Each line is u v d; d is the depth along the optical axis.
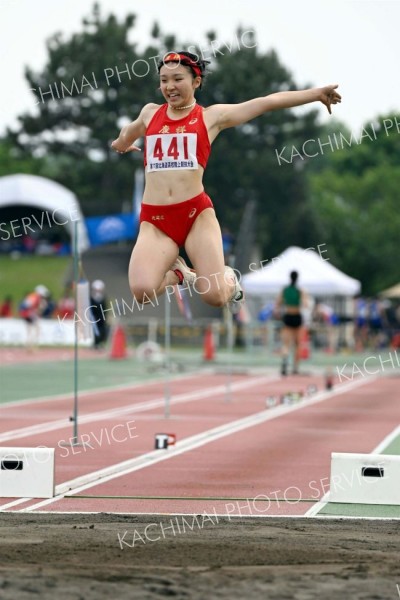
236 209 136.12
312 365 76.75
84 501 24.11
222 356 86.44
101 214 135.88
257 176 136.12
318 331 94.12
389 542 19.38
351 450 33.44
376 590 15.46
